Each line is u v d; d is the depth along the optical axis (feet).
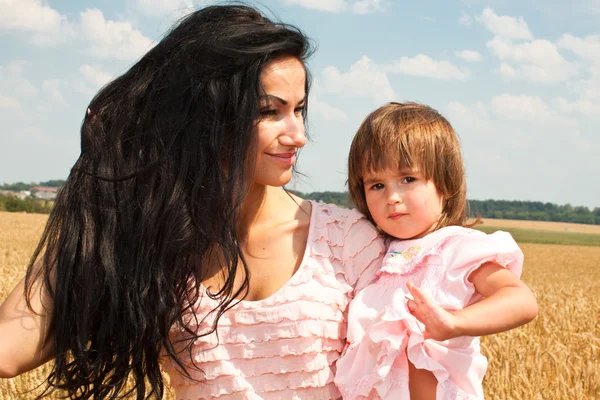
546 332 25.32
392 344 6.77
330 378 7.11
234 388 6.80
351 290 7.42
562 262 113.50
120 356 7.01
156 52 7.55
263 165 6.97
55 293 6.87
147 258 6.89
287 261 7.25
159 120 7.14
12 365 6.82
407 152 7.33
